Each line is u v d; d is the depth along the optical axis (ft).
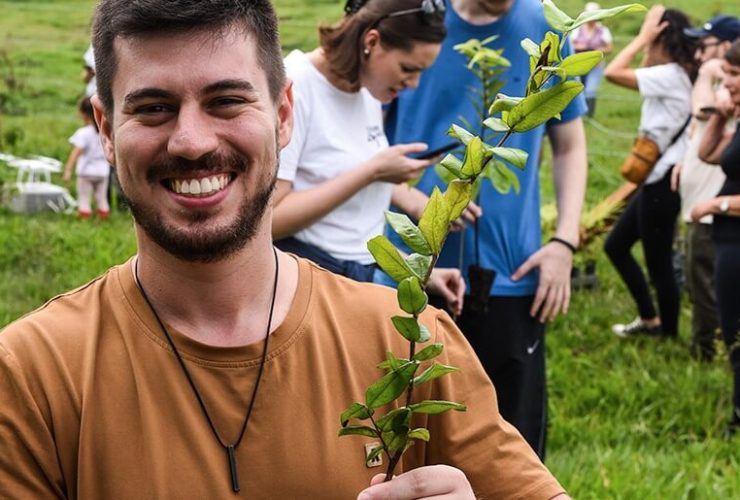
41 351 5.23
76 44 63.36
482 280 12.22
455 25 12.36
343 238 11.51
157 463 5.10
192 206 5.14
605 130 40.55
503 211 12.48
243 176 5.23
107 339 5.31
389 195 12.09
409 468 5.81
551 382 20.01
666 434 17.85
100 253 28.25
